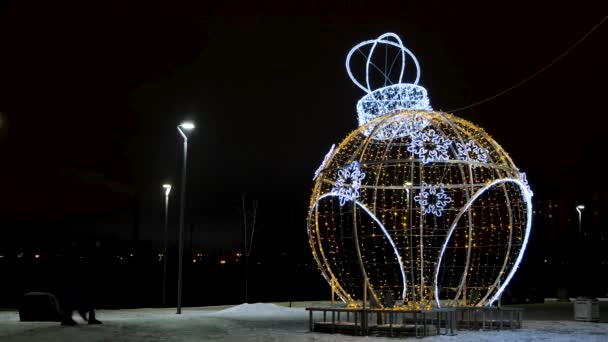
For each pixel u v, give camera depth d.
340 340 12.95
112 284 43.34
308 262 43.56
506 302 31.00
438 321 14.05
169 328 15.88
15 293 39.88
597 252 55.66
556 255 52.84
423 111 13.80
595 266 47.53
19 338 13.24
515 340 13.03
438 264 14.72
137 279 49.59
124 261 63.59
